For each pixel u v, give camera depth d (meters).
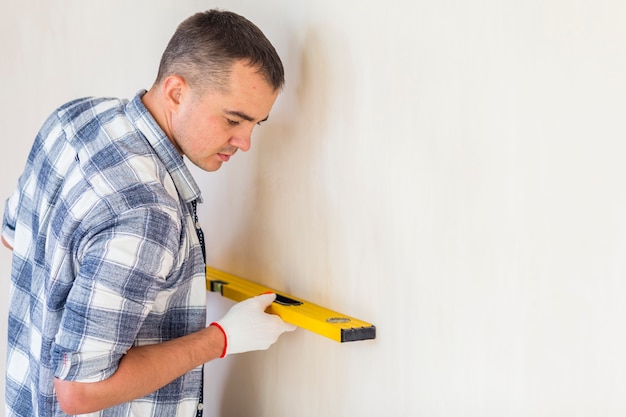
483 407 1.26
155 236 1.28
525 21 1.13
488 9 1.19
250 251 1.84
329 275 1.58
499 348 1.22
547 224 1.13
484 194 1.22
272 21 1.68
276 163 1.71
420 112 1.33
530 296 1.16
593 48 1.05
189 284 1.49
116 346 1.27
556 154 1.11
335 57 1.50
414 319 1.38
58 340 1.27
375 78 1.42
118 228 1.27
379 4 1.39
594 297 1.07
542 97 1.12
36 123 2.70
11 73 2.82
